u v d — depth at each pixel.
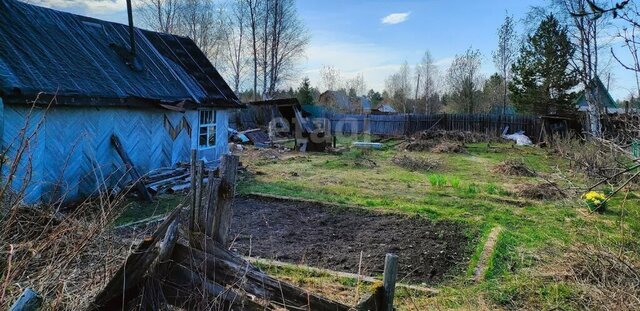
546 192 10.66
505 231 7.43
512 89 31.31
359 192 10.91
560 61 26.36
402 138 29.28
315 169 15.07
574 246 5.96
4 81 7.39
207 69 14.73
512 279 5.35
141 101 10.23
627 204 9.32
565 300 4.71
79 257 3.32
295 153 20.20
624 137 5.08
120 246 3.69
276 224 7.85
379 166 16.25
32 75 8.12
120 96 9.70
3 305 2.63
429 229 7.67
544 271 5.57
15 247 3.11
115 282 2.80
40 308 2.54
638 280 4.38
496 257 6.11
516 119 28.39
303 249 6.47
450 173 14.97
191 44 15.24
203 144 13.62
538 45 29.41
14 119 7.58
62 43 9.86
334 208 9.04
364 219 8.32
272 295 2.99
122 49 11.48
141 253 2.83
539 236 7.25
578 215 8.82
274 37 38.00
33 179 7.74
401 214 8.57
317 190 10.94
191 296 2.94
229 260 3.05
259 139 23.83
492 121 29.17
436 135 26.61
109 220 3.66
